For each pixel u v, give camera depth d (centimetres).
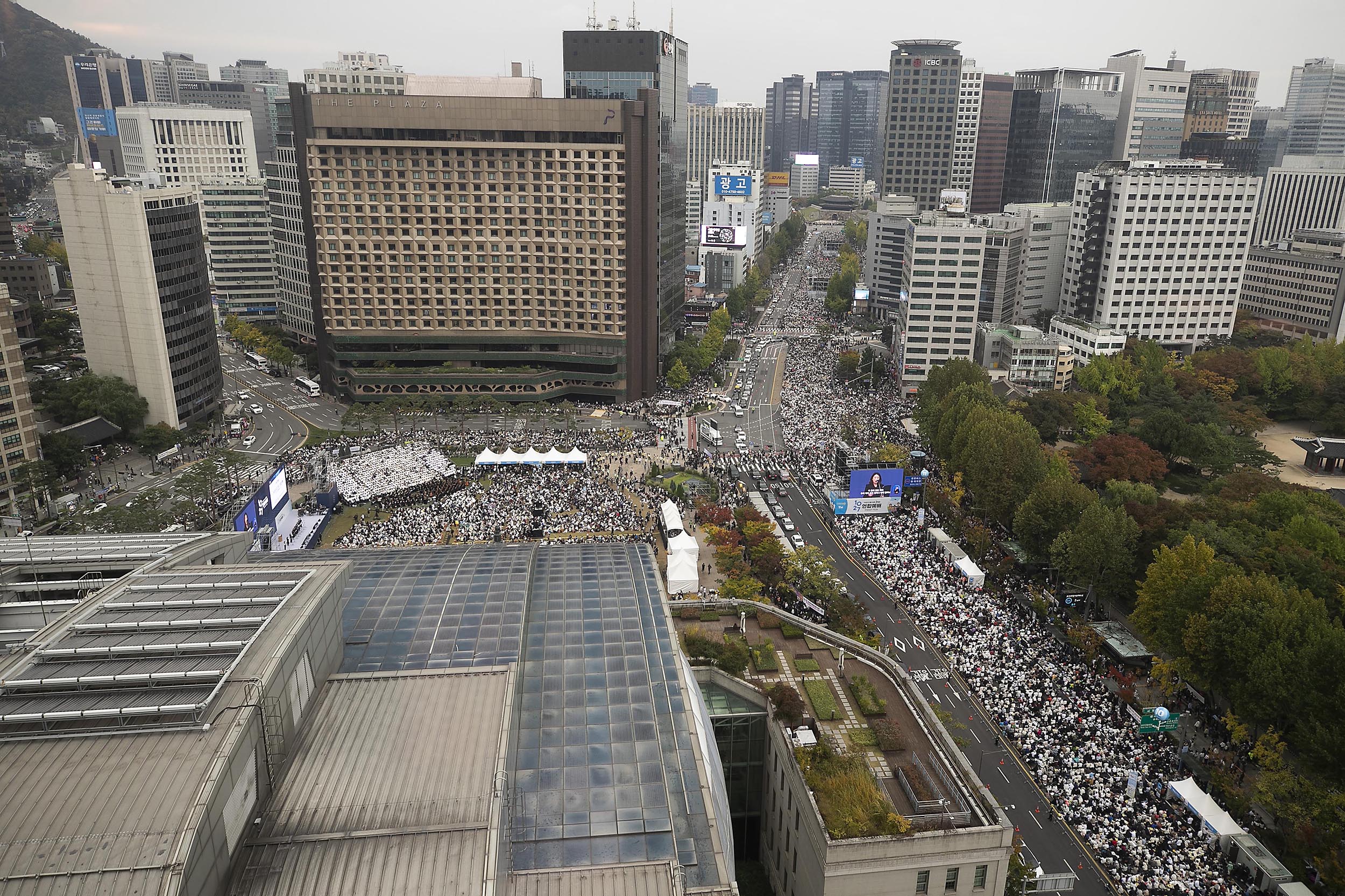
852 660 10656
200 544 8869
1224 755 10156
